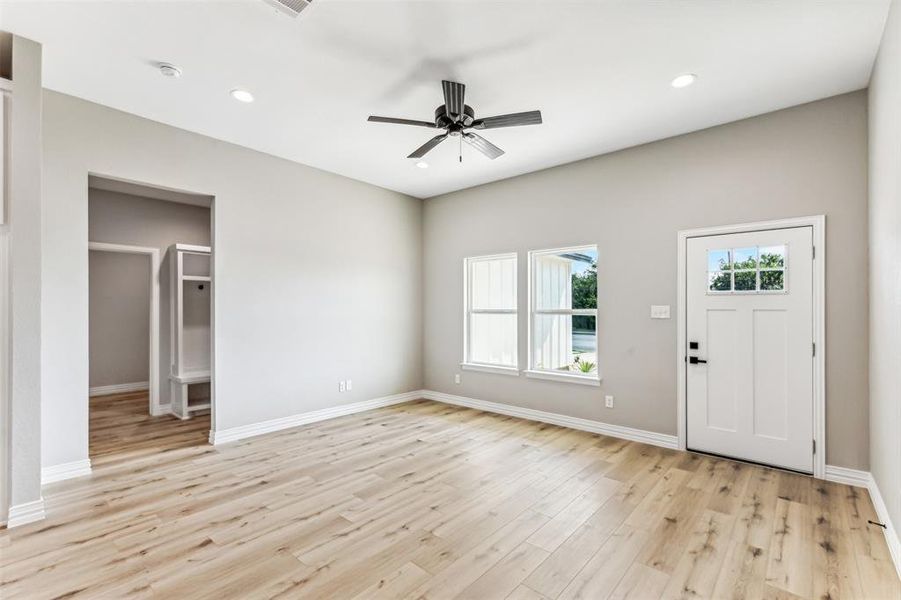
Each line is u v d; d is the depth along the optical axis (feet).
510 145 13.07
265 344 13.99
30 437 8.09
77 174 10.41
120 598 6.04
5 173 7.91
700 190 11.94
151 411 16.20
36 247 8.18
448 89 8.82
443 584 6.33
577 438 13.33
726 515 8.35
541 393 15.37
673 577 6.48
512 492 9.45
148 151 11.54
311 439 13.24
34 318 8.14
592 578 6.47
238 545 7.37
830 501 8.89
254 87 9.87
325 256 15.75
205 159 12.63
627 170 13.32
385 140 12.94
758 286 10.98
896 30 6.61
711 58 8.58
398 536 7.66
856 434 9.70
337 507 8.76
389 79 9.48
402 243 18.71
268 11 7.29
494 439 13.24
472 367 17.53
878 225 8.38
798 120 10.50
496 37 7.98
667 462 11.23
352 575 6.56
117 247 15.75
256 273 13.80
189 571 6.64
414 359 19.22
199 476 10.33
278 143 13.21
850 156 9.83
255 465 11.05
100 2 7.04
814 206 10.26
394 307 18.33
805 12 7.20
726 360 11.48
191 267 17.47
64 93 10.20
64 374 10.15
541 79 9.41
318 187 15.53
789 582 6.33
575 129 11.94
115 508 8.68
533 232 15.67
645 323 12.93
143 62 8.87
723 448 11.50
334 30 7.78
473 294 18.25
